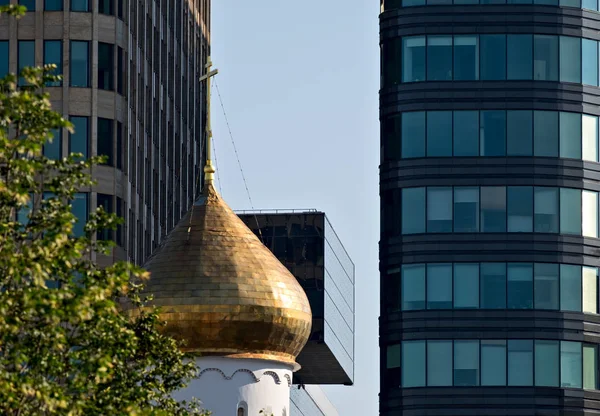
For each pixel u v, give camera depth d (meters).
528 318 179.00
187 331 127.56
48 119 91.19
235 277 128.25
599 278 181.25
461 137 180.38
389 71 182.00
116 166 168.00
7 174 91.31
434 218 180.00
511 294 179.25
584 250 180.75
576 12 182.25
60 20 167.25
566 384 179.12
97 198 166.88
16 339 89.19
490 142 180.38
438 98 180.75
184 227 130.25
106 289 90.12
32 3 167.25
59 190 92.69
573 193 180.88
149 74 181.88
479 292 179.12
